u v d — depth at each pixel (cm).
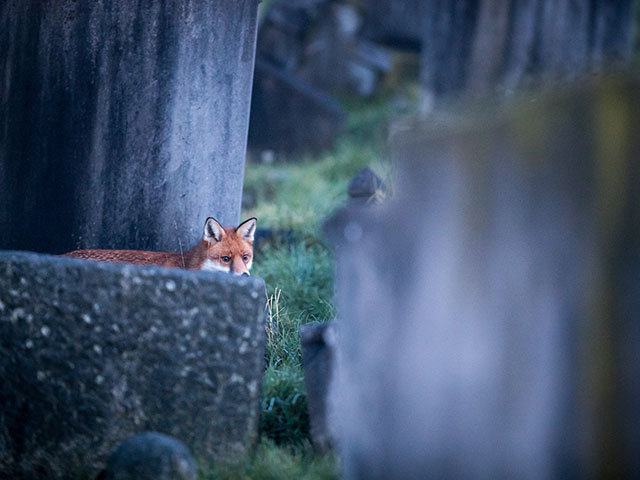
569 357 484
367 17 3456
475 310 505
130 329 703
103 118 1106
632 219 462
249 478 684
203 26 1110
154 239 1144
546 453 493
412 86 3350
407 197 527
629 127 459
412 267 525
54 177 1124
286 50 3431
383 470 548
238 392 713
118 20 1091
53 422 705
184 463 639
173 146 1123
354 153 2353
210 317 707
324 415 721
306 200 1830
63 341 701
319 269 1279
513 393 498
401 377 534
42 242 1137
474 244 504
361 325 550
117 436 705
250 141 2658
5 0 1146
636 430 472
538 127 482
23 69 1133
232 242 1194
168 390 707
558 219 480
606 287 472
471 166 503
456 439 517
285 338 988
